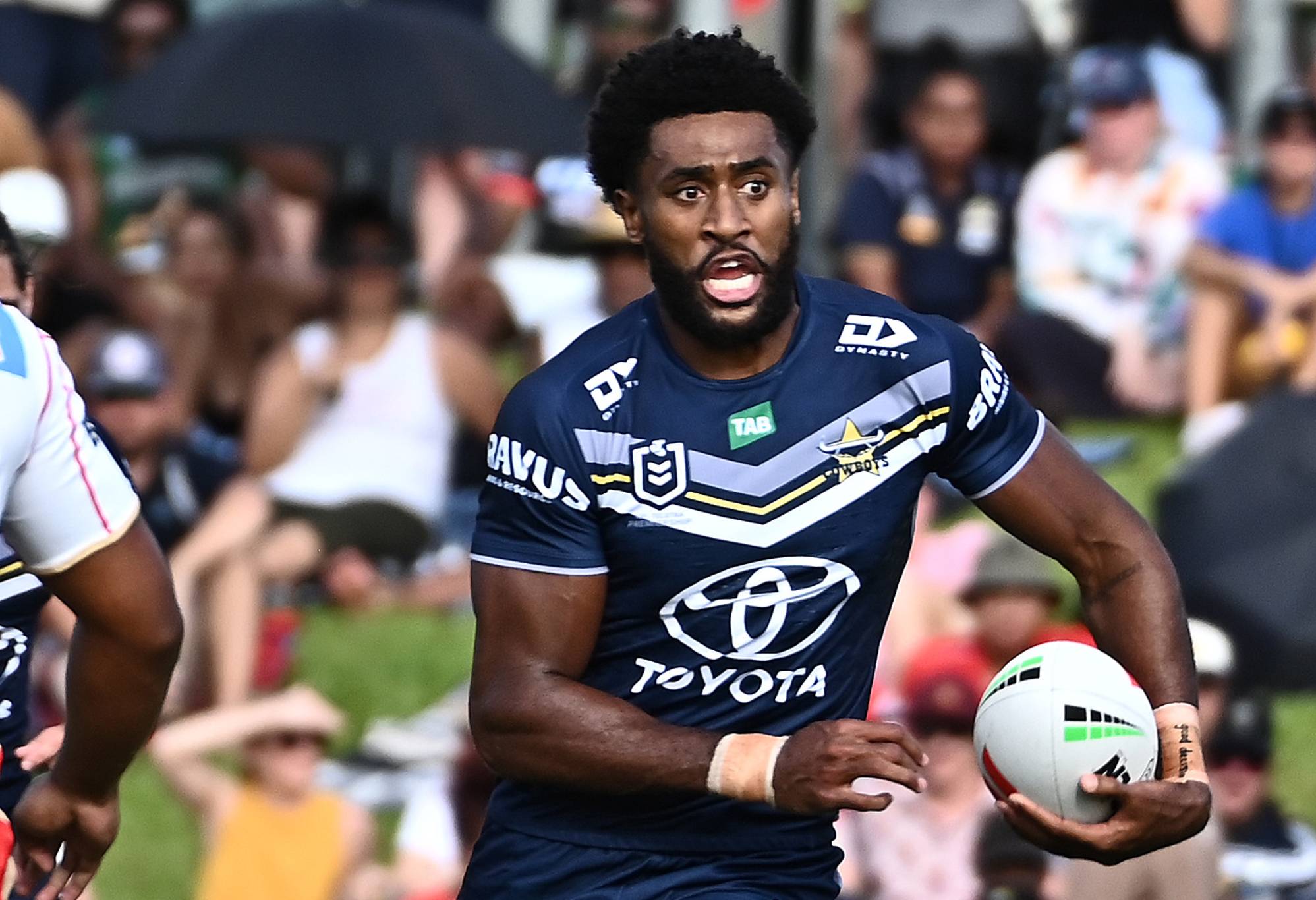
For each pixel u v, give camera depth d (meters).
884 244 36.06
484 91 37.00
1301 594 29.73
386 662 31.20
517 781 15.19
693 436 14.82
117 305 34.31
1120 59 38.28
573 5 44.41
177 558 29.33
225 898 25.83
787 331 14.99
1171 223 36.97
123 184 40.44
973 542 28.89
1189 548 30.34
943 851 24.31
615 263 33.44
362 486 32.75
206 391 35.00
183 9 41.41
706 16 38.91
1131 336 36.84
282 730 25.97
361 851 26.36
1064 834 14.61
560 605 14.91
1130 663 15.35
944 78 35.91
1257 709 25.00
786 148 14.70
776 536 14.81
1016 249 37.19
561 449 14.83
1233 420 33.94
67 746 15.73
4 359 14.45
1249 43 40.84
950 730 24.31
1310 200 36.22
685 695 15.12
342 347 33.06
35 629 16.47
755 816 15.41
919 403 15.03
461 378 33.69
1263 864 24.72
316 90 36.53
